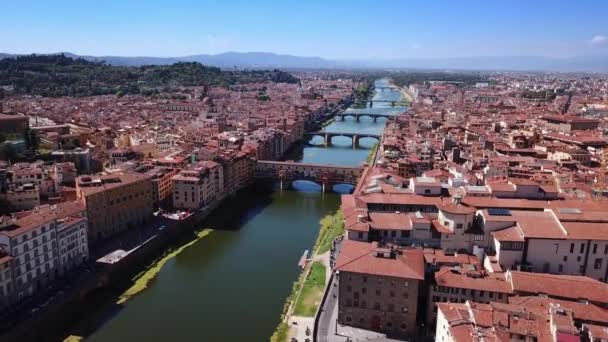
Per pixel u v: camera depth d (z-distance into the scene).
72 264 187.25
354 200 198.12
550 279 138.75
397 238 174.38
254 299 181.12
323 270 195.12
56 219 178.50
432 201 190.38
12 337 143.00
